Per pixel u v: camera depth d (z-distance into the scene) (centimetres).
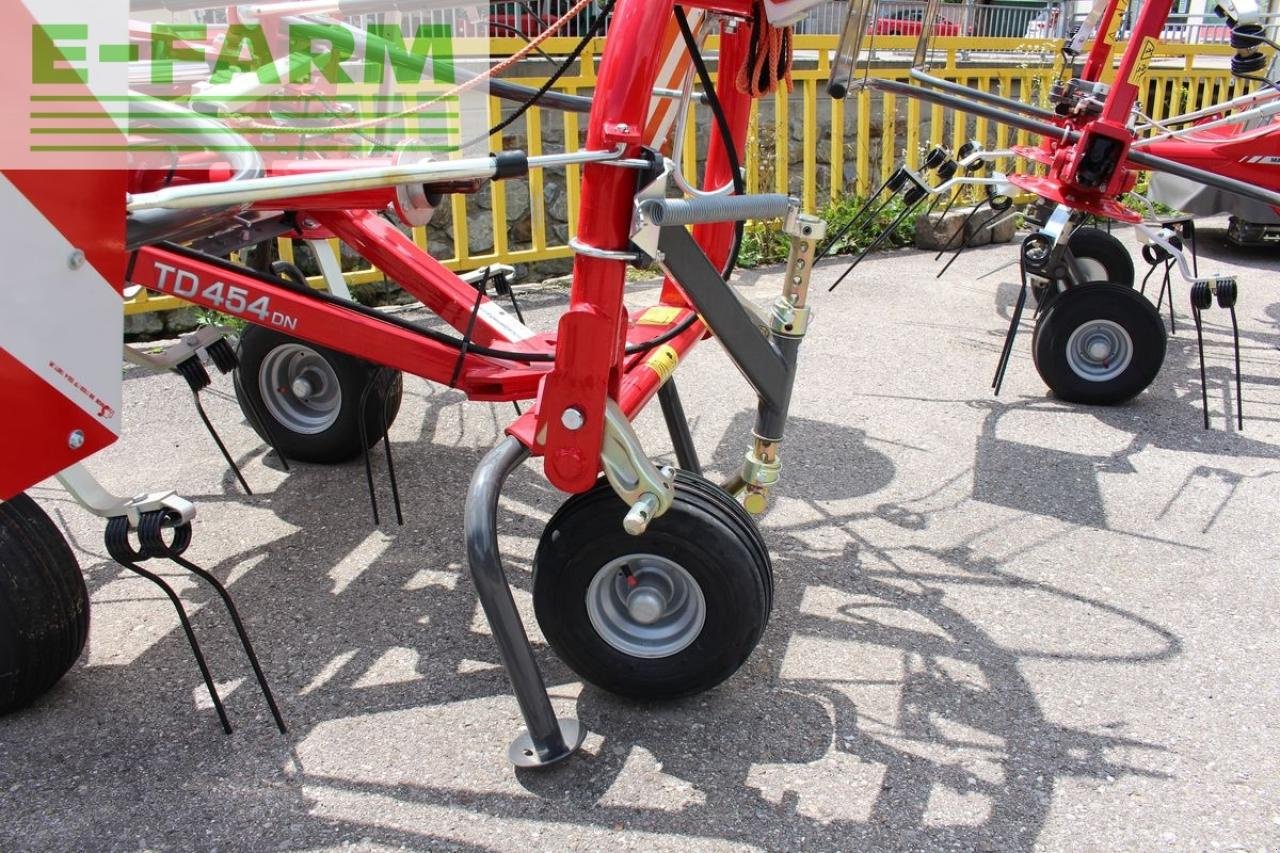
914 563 329
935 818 221
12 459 169
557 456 231
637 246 213
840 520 357
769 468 276
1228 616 301
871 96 834
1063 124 561
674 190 357
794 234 255
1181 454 420
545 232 666
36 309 167
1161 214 874
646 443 423
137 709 254
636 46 209
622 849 212
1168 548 341
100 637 282
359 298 614
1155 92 973
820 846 213
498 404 458
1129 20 1034
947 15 898
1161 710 259
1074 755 242
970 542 344
